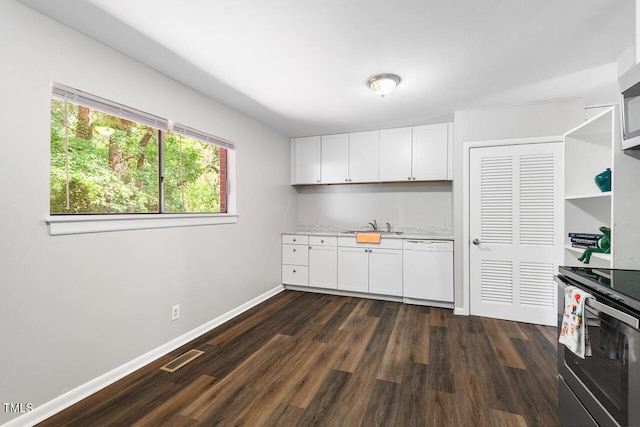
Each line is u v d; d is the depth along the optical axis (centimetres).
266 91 265
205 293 274
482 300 312
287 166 432
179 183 268
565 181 226
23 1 149
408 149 378
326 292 403
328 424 156
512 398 176
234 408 168
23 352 152
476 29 175
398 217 420
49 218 160
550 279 287
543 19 165
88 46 181
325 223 459
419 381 194
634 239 160
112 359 194
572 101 282
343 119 347
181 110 247
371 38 184
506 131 300
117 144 227
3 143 145
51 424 155
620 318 102
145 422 157
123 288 202
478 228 312
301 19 165
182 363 217
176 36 181
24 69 152
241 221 325
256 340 255
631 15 161
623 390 105
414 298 352
